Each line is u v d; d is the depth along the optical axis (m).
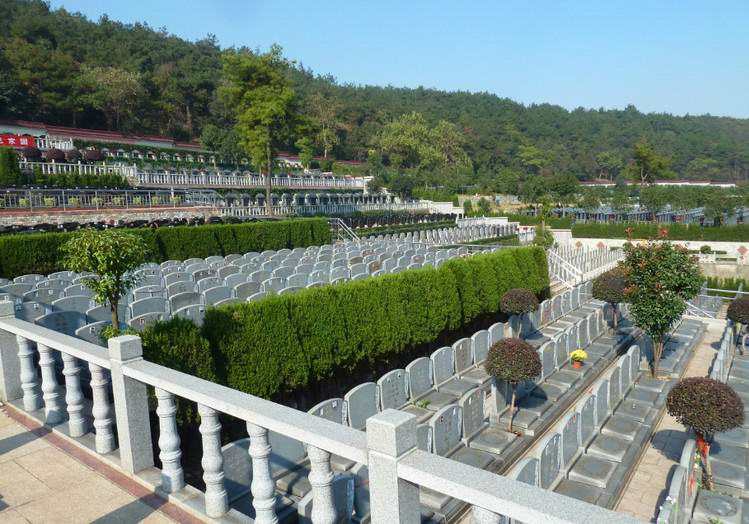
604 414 11.49
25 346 6.73
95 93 64.06
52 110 62.44
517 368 10.30
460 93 160.88
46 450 5.86
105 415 5.64
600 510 2.60
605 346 17.61
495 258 19.19
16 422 6.61
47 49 70.12
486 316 18.92
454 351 12.92
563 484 8.80
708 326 22.39
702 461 9.44
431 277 14.90
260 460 4.07
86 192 32.25
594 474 8.98
